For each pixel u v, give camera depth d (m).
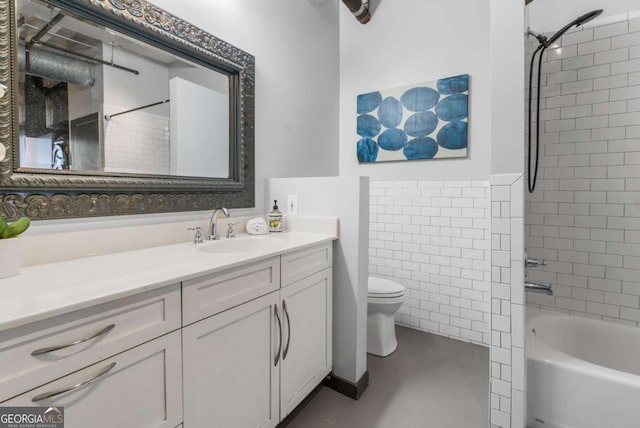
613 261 1.92
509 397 1.39
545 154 2.09
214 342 1.08
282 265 1.39
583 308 2.01
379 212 2.76
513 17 1.32
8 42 1.00
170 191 1.50
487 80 2.31
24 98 1.05
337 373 1.80
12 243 0.93
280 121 2.21
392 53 2.70
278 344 1.37
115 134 1.30
